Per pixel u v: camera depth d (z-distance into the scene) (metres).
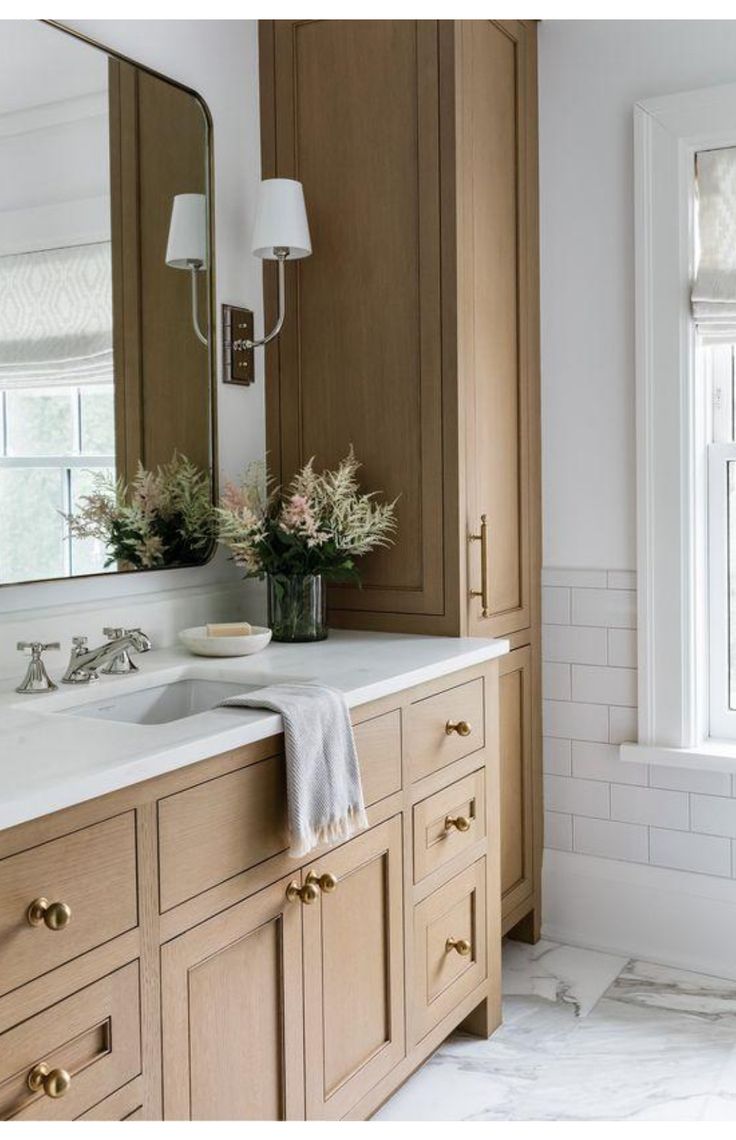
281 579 2.32
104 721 1.55
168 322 2.24
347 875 1.81
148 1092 1.37
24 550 1.88
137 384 2.15
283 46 2.54
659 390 2.67
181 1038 1.43
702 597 2.73
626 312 2.72
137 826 1.35
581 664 2.84
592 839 2.84
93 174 2.03
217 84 2.43
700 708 2.74
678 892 2.72
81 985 1.26
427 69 2.36
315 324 2.54
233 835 1.52
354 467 2.38
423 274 2.39
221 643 2.11
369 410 2.48
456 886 2.18
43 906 1.20
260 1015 1.60
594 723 2.83
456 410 2.37
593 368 2.77
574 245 2.78
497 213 2.56
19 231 1.86
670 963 2.72
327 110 2.49
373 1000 1.89
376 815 1.88
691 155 2.62
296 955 1.67
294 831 1.57
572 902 2.86
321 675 1.91
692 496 2.67
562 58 2.76
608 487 2.77
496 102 2.55
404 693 1.96
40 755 1.34
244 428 2.55
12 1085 1.17
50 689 1.79
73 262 1.98
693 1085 2.14
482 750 2.29
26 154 1.87
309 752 1.61
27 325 1.87
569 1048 2.30
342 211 2.48
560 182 2.78
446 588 2.41
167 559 2.27
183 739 1.42
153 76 2.20
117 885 1.32
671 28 2.62
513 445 2.68
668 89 2.63
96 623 2.07
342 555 2.34
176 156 2.27
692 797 2.70
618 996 2.54
